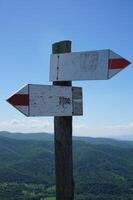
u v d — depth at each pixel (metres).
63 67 1.79
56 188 1.76
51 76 1.82
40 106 1.69
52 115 1.71
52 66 1.82
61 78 1.79
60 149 1.76
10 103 1.62
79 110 1.79
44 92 1.70
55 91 1.73
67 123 1.77
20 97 1.64
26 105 1.65
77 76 1.77
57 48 1.81
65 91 1.75
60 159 1.76
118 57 1.72
